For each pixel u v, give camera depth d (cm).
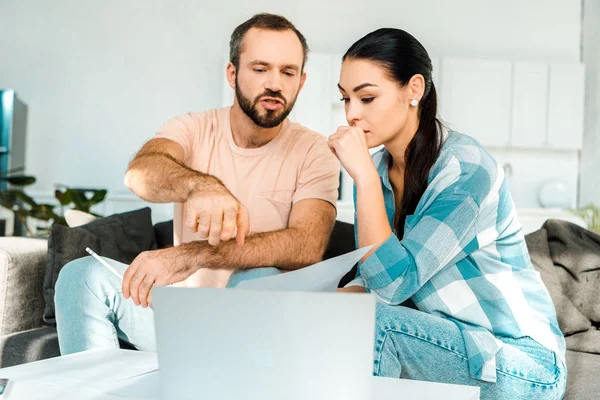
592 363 206
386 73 149
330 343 75
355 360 75
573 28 709
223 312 77
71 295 147
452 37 701
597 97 691
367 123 152
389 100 150
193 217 119
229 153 202
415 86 152
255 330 76
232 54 197
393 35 150
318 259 181
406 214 154
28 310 209
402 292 136
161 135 200
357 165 140
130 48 681
